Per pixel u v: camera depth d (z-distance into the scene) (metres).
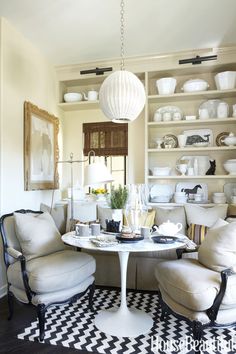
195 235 3.10
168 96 3.82
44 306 2.07
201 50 3.65
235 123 3.90
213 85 3.97
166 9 2.76
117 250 1.92
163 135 4.15
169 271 2.12
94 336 2.11
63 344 2.00
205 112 3.79
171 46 3.55
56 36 3.29
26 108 3.32
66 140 4.50
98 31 3.18
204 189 4.01
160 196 3.92
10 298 2.34
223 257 2.01
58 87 4.22
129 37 3.31
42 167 3.69
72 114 4.50
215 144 3.98
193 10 2.79
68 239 2.23
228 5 2.71
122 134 4.27
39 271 2.12
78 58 3.88
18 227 2.41
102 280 3.18
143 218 2.91
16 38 3.17
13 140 3.11
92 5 2.70
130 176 4.21
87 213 3.47
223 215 3.33
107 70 3.92
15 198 3.13
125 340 2.06
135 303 2.70
